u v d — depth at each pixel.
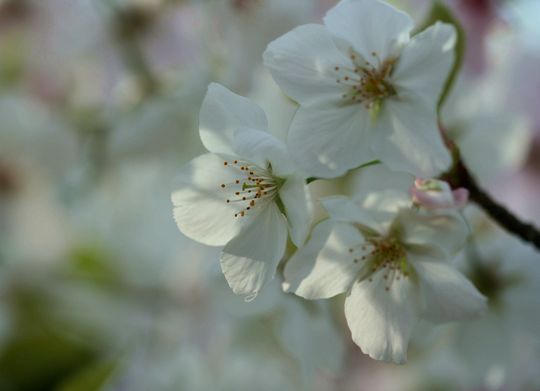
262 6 0.40
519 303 0.35
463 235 0.31
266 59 0.31
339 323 0.38
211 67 0.41
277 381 0.40
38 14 0.42
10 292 0.43
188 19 0.41
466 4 0.38
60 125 0.42
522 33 0.38
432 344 0.38
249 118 0.30
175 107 0.40
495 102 0.38
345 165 0.30
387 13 0.30
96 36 0.42
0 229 0.42
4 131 0.41
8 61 0.42
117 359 0.41
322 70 0.31
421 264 0.31
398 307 0.31
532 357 0.36
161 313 0.42
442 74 0.30
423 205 0.30
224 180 0.31
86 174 0.42
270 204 0.31
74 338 0.43
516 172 0.38
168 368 0.41
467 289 0.31
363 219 0.31
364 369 0.39
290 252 0.33
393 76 0.31
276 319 0.39
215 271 0.40
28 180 0.42
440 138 0.30
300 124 0.31
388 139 0.31
